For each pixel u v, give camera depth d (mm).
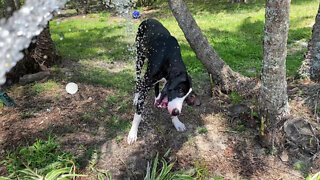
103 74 5160
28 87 4555
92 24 10164
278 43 2844
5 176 2846
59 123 3668
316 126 3273
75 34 8664
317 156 2947
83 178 2855
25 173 2768
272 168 2920
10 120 3707
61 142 3334
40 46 5262
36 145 3156
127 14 7645
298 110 3547
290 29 8109
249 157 3064
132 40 7516
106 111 3922
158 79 3057
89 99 4223
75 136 3453
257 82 4055
